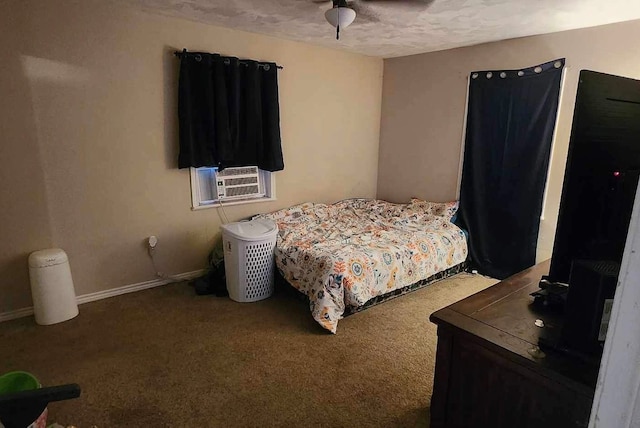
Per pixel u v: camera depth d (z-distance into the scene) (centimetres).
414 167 434
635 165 126
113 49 280
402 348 239
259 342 243
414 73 419
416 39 347
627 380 56
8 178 255
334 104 418
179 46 307
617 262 110
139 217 312
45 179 268
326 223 367
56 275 257
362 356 230
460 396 132
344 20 237
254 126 351
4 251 260
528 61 330
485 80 356
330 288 262
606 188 122
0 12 239
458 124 385
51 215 273
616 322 57
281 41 363
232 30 331
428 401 193
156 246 324
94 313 277
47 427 150
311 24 312
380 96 457
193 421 178
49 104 262
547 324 126
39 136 262
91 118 279
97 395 193
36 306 257
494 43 349
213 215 352
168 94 310
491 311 135
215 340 244
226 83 330
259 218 353
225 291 311
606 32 286
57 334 247
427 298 314
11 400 110
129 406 186
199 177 344
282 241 312
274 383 204
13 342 237
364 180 467
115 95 286
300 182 409
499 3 248
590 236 125
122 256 308
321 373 213
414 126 427
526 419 114
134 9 282
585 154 115
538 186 331
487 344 116
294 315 279
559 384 101
